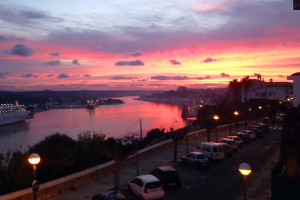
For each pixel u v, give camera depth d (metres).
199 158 21.39
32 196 13.79
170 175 16.38
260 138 37.88
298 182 10.37
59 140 23.23
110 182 17.95
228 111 51.50
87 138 23.53
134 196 15.31
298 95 47.41
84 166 21.30
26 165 16.45
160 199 14.22
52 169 18.42
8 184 15.50
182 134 33.44
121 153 21.30
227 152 25.67
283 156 11.21
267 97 97.00
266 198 14.66
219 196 15.12
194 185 17.28
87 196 15.09
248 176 19.17
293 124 10.84
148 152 25.75
